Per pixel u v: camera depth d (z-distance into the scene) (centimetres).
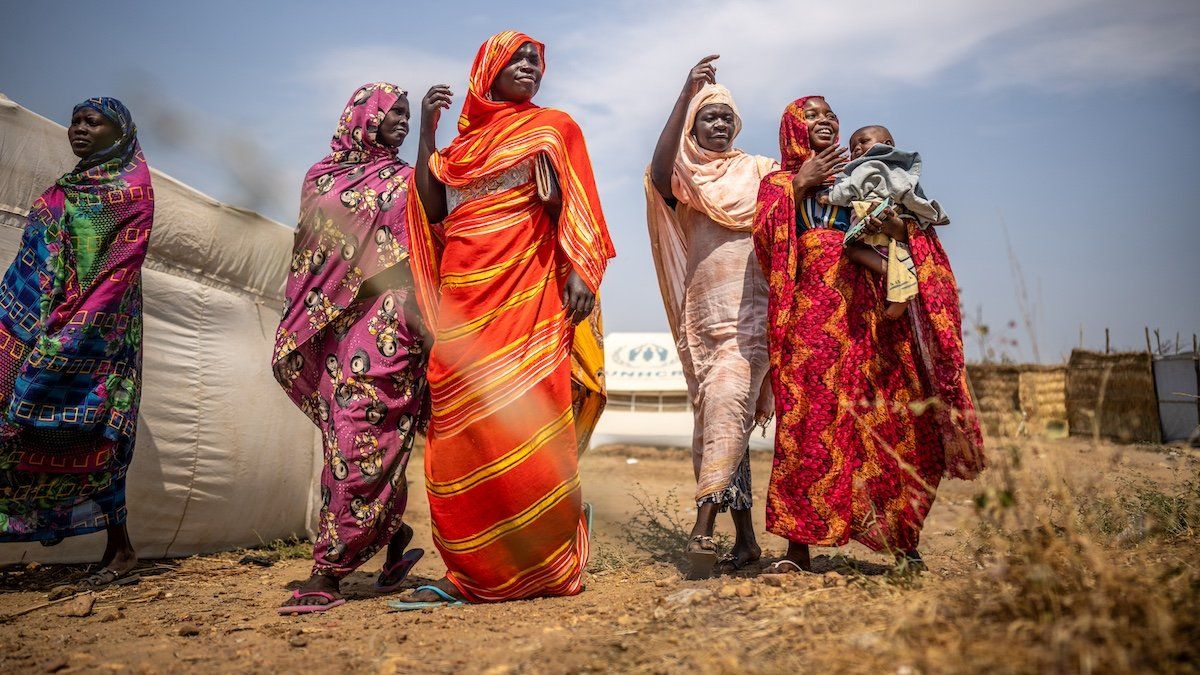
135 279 532
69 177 520
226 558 647
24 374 491
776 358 462
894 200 443
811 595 379
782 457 451
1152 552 385
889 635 293
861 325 455
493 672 313
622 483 1375
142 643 382
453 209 468
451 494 439
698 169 519
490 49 476
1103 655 247
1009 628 277
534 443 439
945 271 452
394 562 516
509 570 440
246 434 675
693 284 523
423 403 503
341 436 461
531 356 446
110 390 515
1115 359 1984
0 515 497
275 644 374
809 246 466
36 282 512
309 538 735
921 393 454
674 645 325
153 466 613
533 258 457
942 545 604
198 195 648
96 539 598
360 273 479
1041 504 371
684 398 2281
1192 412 1839
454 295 449
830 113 499
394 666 327
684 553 584
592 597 445
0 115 541
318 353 489
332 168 500
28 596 496
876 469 446
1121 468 669
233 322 678
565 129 467
